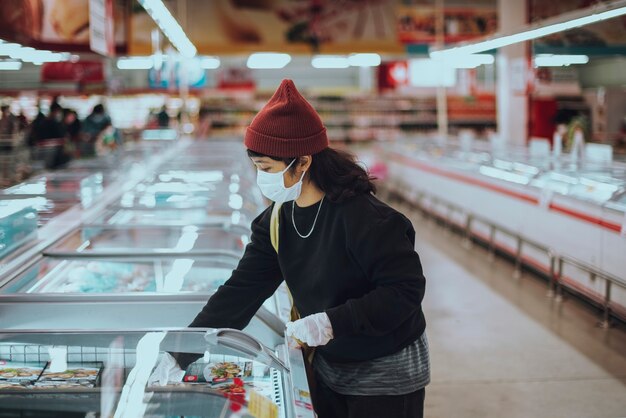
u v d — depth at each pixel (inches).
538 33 280.7
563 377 174.9
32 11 160.4
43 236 142.5
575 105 461.4
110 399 70.6
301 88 829.2
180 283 118.8
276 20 498.9
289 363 78.4
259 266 84.2
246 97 754.2
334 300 76.4
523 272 281.3
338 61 625.9
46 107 478.0
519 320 220.2
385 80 757.9
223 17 494.3
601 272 211.3
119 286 116.0
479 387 169.3
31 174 229.8
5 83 493.4
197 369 75.5
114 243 144.3
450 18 543.8
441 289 258.7
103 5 210.7
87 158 318.3
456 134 698.2
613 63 542.3
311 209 76.6
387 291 71.0
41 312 99.4
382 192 549.0
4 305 99.8
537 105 453.7
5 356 77.2
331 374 79.8
